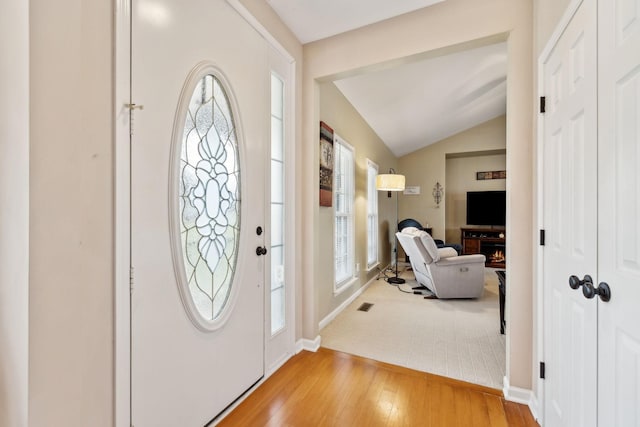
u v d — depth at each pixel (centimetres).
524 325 163
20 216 79
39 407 81
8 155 80
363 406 161
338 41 220
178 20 124
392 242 617
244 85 167
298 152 228
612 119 87
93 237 94
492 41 179
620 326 83
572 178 113
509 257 168
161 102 117
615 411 85
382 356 221
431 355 223
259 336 182
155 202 115
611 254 88
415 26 194
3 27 80
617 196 85
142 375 111
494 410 158
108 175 98
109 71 98
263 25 184
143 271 111
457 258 359
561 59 124
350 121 361
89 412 93
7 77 80
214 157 146
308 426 145
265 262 188
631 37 78
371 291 411
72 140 88
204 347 140
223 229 153
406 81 337
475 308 336
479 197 617
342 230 352
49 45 82
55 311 84
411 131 524
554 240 131
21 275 79
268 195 191
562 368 122
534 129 157
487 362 212
